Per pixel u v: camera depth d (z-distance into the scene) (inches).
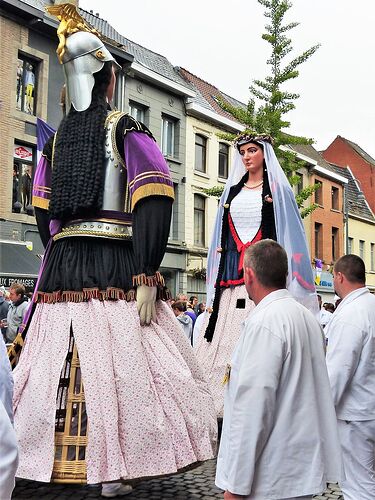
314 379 98.9
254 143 234.7
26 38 701.3
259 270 104.3
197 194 972.6
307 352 98.3
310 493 93.0
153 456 144.6
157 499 153.3
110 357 148.8
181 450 148.6
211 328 226.8
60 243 166.1
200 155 989.2
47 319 159.3
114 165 164.1
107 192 163.0
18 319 375.9
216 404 212.4
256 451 91.5
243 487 90.8
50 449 142.8
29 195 714.8
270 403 92.3
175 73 1026.1
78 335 151.3
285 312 98.8
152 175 156.9
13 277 661.9
